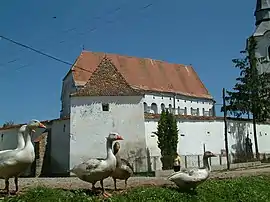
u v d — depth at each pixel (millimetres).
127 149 36812
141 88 59188
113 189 14648
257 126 48469
